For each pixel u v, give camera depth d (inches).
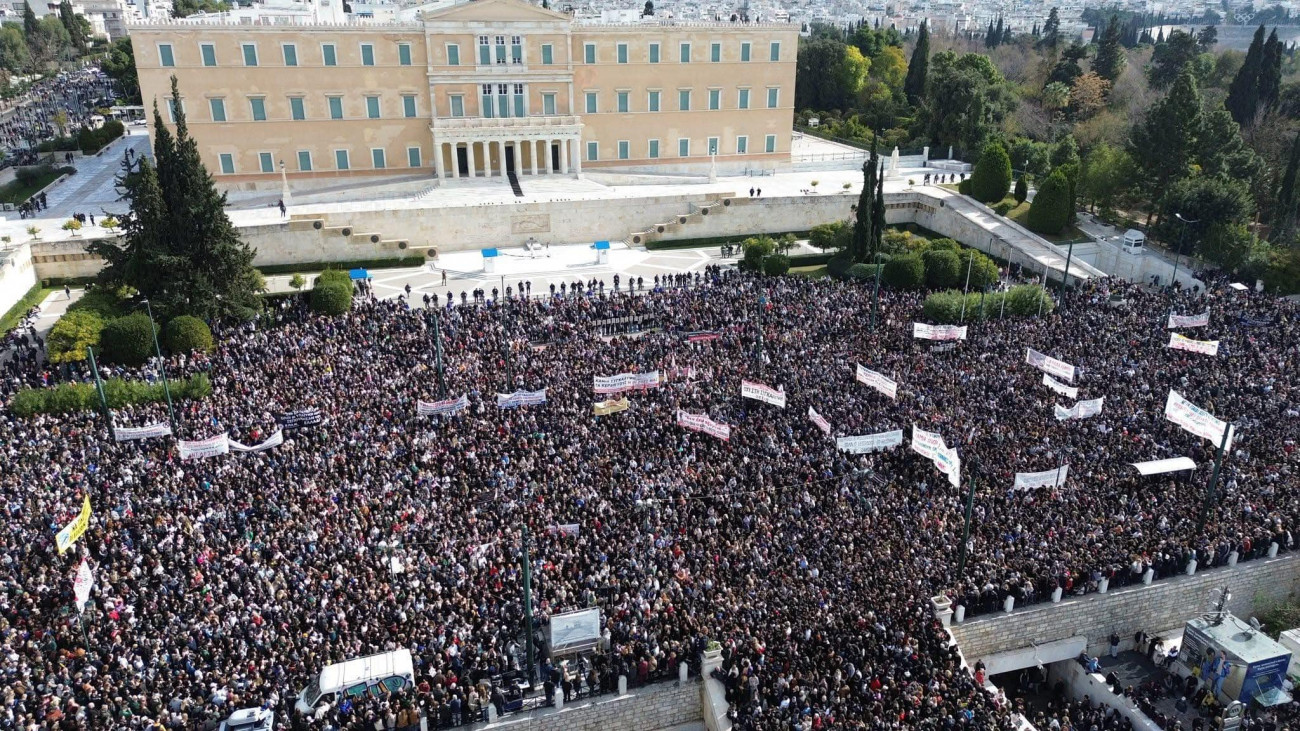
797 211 3452.3
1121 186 3339.1
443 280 2869.1
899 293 2637.8
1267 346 2178.9
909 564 1402.6
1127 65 5113.2
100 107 5713.6
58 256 2755.9
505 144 3651.6
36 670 1101.1
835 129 4783.5
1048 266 2915.8
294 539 1364.4
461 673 1194.0
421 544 1378.0
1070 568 1460.4
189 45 3181.6
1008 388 1921.8
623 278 2938.0
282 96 3324.3
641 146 3779.5
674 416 1758.1
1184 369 2017.7
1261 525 1582.2
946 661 1261.1
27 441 1660.9
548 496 1503.4
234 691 1106.1
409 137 3518.7
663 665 1254.9
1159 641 1534.2
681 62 3690.9
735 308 2338.8
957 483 1486.2
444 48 3405.5
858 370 1847.9
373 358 2023.9
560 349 2094.0
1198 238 2997.0
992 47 7381.9
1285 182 3070.9
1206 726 1407.5
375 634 1208.8
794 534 1437.0
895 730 1091.9
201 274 2313.0
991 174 3415.4
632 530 1417.3
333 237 3036.4
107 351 2151.8
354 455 1608.0
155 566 1295.5
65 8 7746.1
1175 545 1514.5
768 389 1734.7
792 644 1214.9
